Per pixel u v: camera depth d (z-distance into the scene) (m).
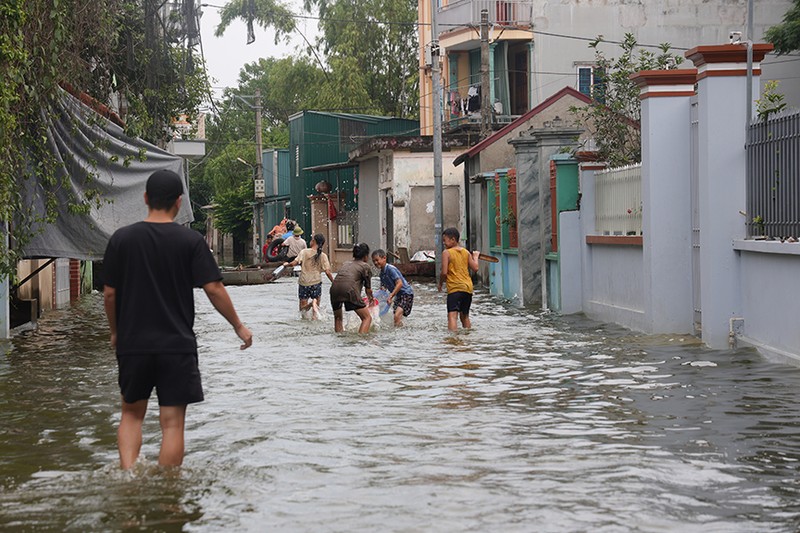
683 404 8.81
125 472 6.52
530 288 21.27
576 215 18.47
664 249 13.95
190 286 6.60
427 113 47.56
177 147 28.92
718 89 12.36
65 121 15.44
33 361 13.12
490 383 10.44
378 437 7.68
